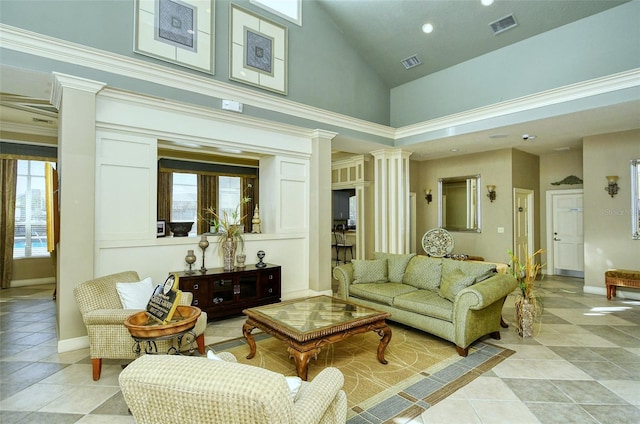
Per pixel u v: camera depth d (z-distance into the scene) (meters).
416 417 2.16
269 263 4.90
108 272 3.58
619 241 5.38
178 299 2.45
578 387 2.54
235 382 0.98
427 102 6.14
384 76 6.44
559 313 4.44
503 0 4.45
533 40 4.82
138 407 1.08
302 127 5.11
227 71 4.43
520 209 6.86
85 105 3.29
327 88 5.56
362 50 6.01
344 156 8.08
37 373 2.74
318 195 5.21
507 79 5.09
